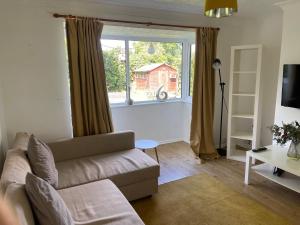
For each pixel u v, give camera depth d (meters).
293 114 3.04
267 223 2.21
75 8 2.84
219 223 2.21
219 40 3.85
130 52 3.94
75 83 2.85
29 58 2.72
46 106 2.89
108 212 1.71
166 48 4.27
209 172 3.27
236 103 3.97
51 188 1.47
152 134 4.33
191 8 3.33
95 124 3.03
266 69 3.74
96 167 2.45
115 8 3.06
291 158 2.68
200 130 3.74
